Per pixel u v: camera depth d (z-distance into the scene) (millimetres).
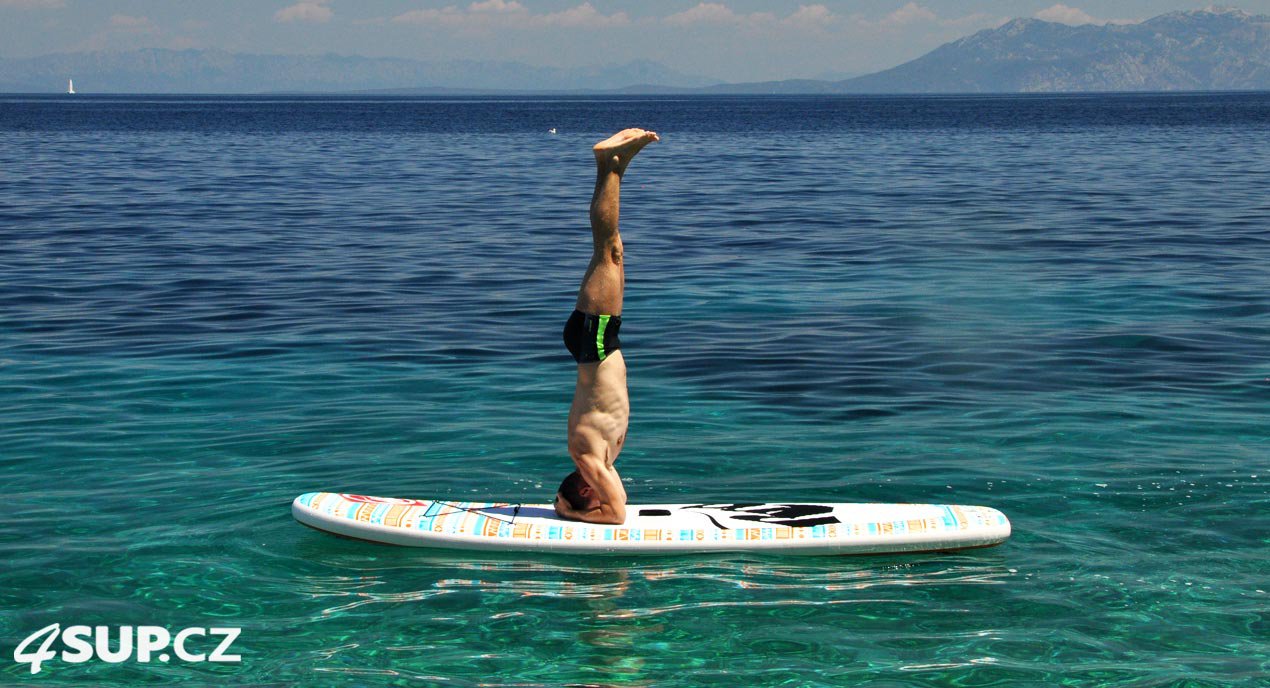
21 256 20672
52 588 6555
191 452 9164
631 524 7305
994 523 7242
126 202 31078
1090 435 9633
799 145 65562
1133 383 11453
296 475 8602
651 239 23453
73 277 18297
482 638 5996
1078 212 28094
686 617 6254
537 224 26344
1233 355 12609
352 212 28922
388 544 7297
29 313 15211
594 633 6055
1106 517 7738
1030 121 106375
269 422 10031
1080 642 5914
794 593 6574
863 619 6219
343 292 17094
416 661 5734
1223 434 9625
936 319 14812
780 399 10930
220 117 127812
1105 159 49938
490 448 9281
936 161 50094
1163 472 8641
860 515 7402
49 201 31062
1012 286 17359
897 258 20562
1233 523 7594
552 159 53062
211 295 16750
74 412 10312
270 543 7301
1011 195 33094
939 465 8859
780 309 15609
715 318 14977
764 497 8141
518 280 18312
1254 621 6141
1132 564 6938
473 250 21938
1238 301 15859
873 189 35688
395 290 17312
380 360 12555
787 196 33250
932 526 7188
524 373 11984
